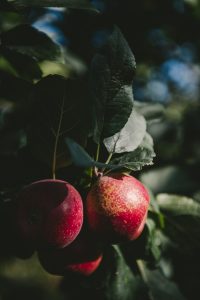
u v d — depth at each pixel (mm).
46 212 506
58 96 544
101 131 560
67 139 425
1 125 803
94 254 573
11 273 1522
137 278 697
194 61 1542
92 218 545
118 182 549
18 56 715
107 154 588
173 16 1314
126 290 684
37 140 564
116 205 534
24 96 754
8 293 1447
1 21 994
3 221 544
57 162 573
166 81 1586
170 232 689
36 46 664
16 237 530
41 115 552
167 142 1060
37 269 1606
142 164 576
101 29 1226
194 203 689
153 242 646
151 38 1349
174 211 679
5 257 827
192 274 840
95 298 694
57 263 566
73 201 519
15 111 796
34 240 519
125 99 552
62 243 519
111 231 541
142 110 834
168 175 927
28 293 1482
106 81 544
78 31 1203
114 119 557
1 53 705
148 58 1428
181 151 1068
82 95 544
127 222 536
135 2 1227
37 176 604
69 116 552
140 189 555
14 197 557
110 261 661
